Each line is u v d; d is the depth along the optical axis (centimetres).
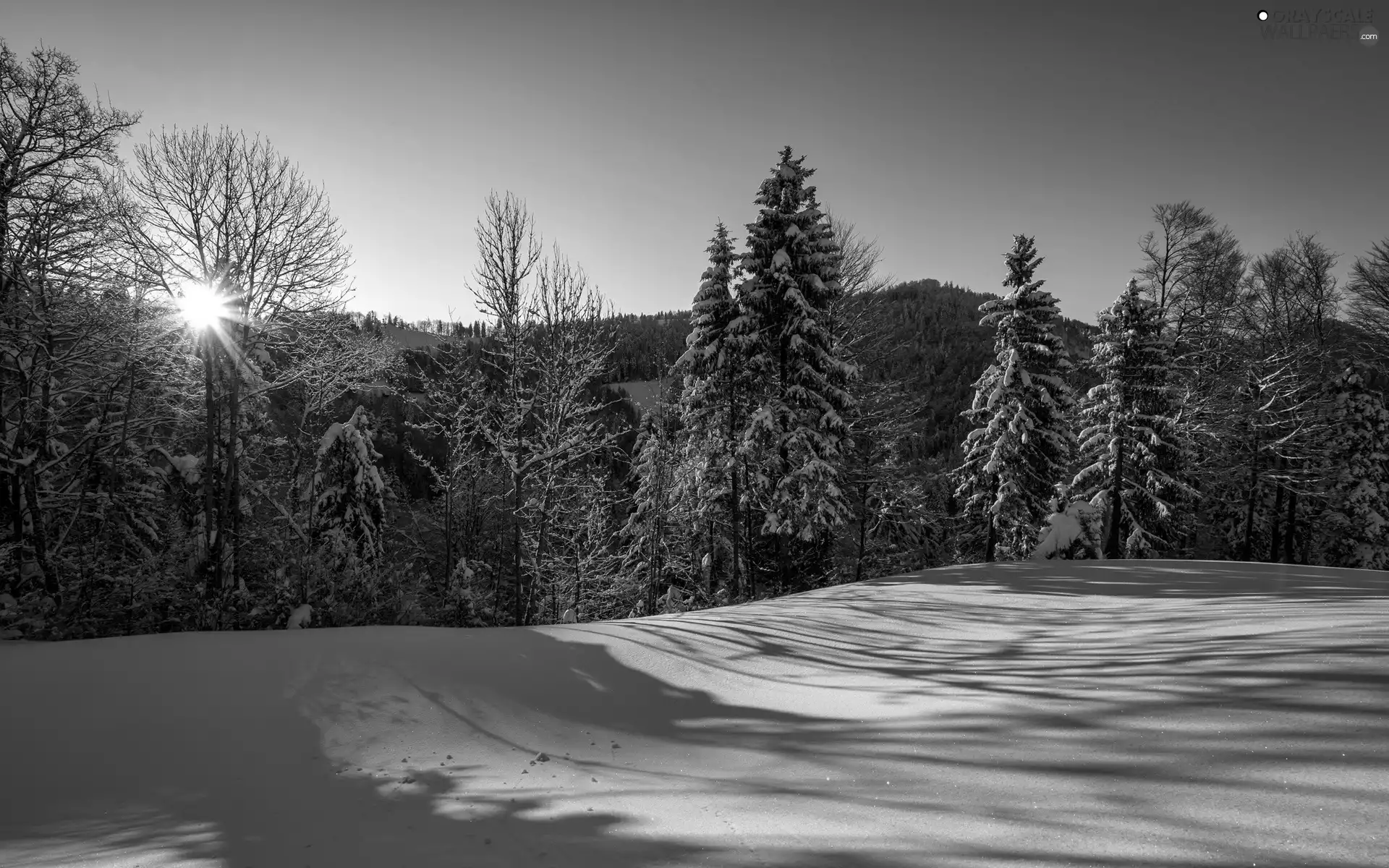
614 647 775
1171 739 315
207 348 1429
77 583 1391
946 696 498
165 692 627
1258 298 2542
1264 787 245
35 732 551
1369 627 461
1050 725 381
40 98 1397
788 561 1952
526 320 1538
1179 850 210
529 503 1592
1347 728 281
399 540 2862
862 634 817
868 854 247
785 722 521
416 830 357
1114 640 614
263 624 1316
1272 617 582
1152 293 2391
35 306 1455
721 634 829
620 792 399
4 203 1384
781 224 1992
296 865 316
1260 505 2777
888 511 2552
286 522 1838
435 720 582
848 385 2112
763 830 293
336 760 507
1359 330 2531
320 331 1759
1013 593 995
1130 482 2230
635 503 2516
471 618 1573
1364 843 194
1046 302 2278
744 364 1967
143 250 1400
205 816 413
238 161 1457
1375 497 2481
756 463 1916
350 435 1911
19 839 394
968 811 278
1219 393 2381
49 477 1634
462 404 1853
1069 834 237
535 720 584
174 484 1825
